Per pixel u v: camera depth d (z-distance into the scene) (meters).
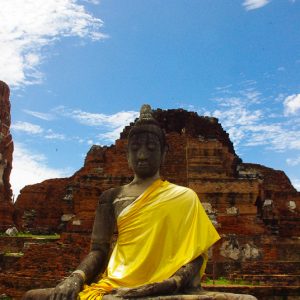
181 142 45.44
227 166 45.72
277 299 28.94
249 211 42.44
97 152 46.94
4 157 53.22
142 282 11.41
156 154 12.96
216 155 44.72
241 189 43.00
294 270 34.31
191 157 44.47
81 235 37.38
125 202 12.53
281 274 33.44
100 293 11.05
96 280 12.40
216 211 42.28
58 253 32.78
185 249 11.70
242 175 44.44
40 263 32.44
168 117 51.53
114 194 13.05
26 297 11.79
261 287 28.72
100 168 45.19
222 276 35.50
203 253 12.00
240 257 37.91
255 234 41.03
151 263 11.56
